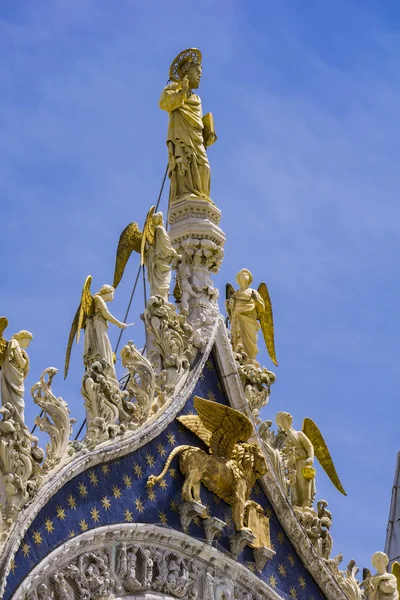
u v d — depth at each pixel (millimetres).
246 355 51656
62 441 44750
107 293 47656
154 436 47250
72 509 44656
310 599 50250
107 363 46781
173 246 51781
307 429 53469
